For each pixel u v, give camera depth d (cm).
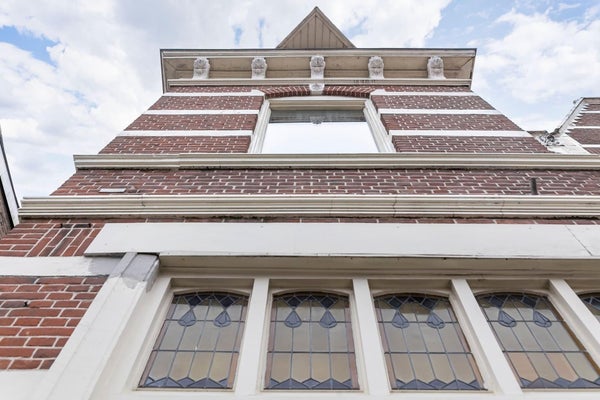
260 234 327
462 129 526
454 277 306
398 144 489
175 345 259
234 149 479
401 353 254
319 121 631
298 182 406
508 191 393
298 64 770
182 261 305
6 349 232
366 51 756
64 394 204
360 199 357
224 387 230
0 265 295
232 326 275
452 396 217
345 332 271
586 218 352
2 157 755
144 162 429
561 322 282
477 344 256
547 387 234
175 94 653
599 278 306
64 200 357
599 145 737
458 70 776
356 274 307
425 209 353
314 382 234
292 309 292
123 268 289
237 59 760
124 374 227
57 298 269
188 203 356
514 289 308
